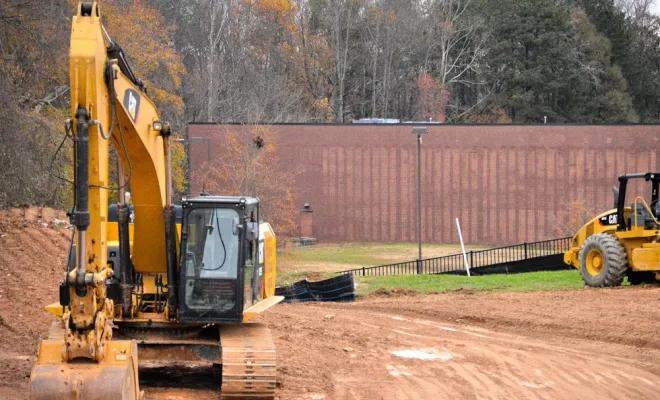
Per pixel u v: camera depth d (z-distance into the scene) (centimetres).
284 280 4566
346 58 11369
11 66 3528
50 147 3831
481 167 7506
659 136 7231
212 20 9362
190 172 6294
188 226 1362
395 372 1636
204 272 1359
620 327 2053
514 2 11088
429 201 7600
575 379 1589
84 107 1027
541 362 1744
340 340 1989
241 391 1289
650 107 12506
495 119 10888
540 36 10706
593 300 2447
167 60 7038
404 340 2014
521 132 7431
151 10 7181
